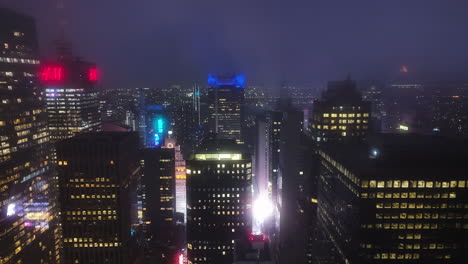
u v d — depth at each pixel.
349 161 113.94
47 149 198.12
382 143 111.50
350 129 167.75
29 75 179.62
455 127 121.25
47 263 193.50
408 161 107.38
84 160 188.38
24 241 169.88
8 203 157.88
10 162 160.88
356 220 101.12
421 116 131.50
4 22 160.50
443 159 105.94
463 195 97.25
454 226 98.50
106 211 192.62
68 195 191.38
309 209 195.38
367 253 100.50
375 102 162.25
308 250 197.00
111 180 190.12
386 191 98.25
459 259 99.69
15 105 166.38
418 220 98.81
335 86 169.00
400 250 100.25
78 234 194.50
